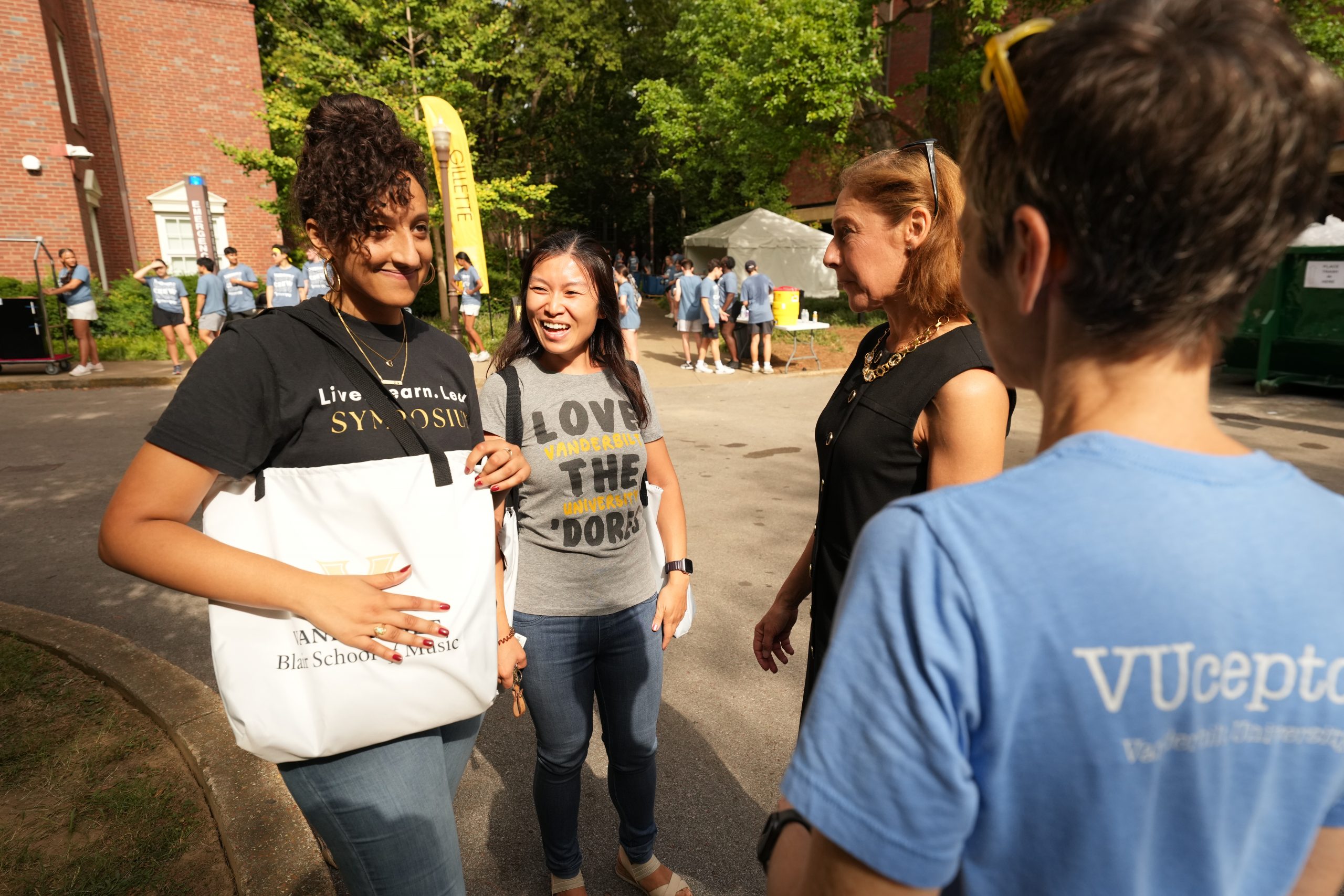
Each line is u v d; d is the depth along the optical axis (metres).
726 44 15.20
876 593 0.59
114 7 16.16
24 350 11.12
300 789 1.35
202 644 3.62
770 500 5.72
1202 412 0.61
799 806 0.60
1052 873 0.57
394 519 1.32
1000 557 0.56
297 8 18.75
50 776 2.54
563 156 27.19
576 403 1.94
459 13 15.72
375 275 1.36
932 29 20.14
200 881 2.15
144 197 16.89
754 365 11.91
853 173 1.49
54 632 3.44
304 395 1.30
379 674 1.30
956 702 0.55
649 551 2.11
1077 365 0.62
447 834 1.43
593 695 2.11
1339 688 0.57
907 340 1.46
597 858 2.35
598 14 23.03
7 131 13.03
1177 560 0.55
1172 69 0.51
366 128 1.30
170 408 1.21
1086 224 0.55
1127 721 0.54
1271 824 0.61
